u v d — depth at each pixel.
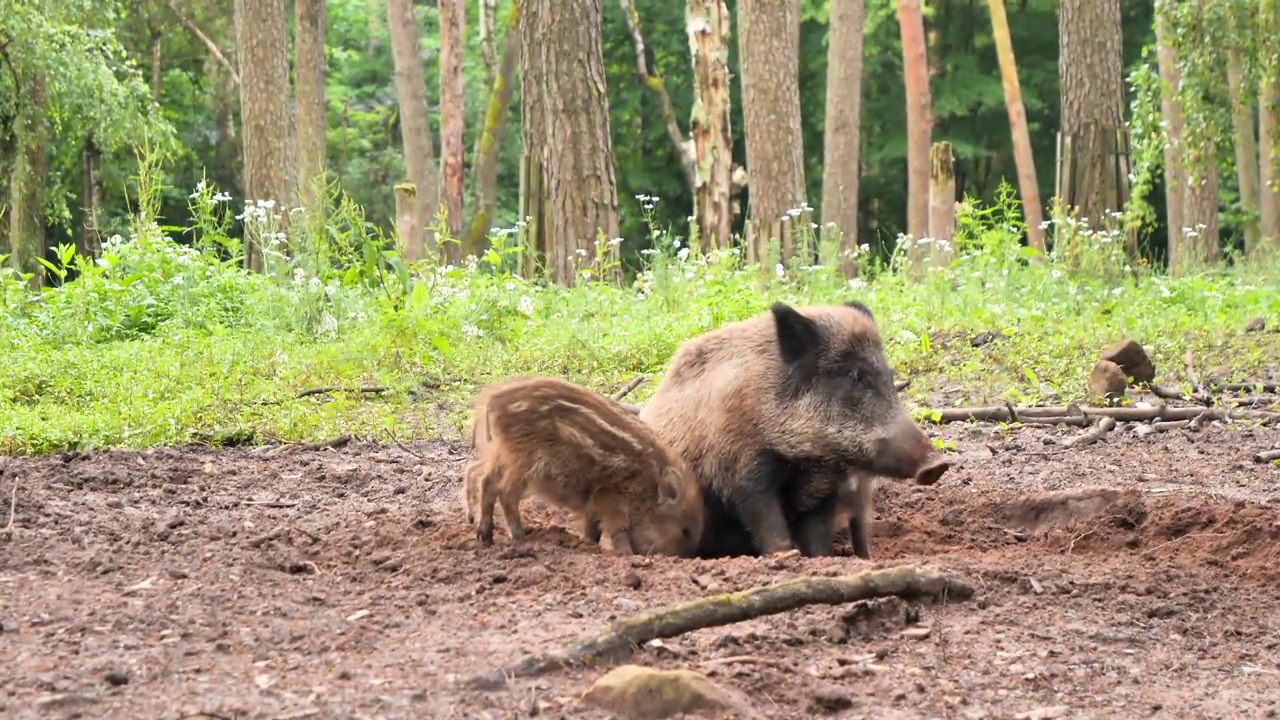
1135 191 20.81
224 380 11.52
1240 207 33.56
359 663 4.61
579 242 19.30
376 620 5.13
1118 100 22.94
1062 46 23.25
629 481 6.60
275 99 25.20
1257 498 8.47
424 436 10.31
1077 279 16.97
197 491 8.14
